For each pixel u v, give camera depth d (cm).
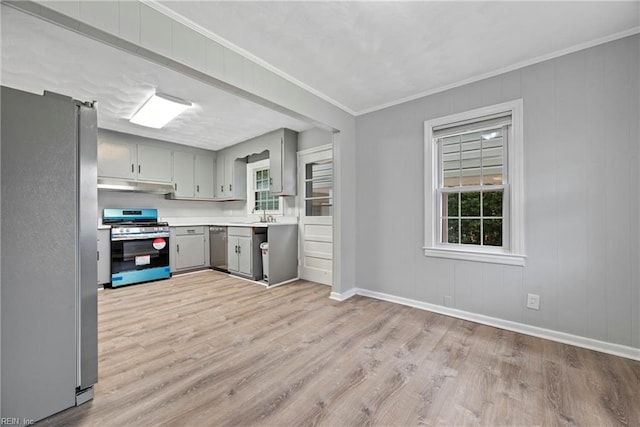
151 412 138
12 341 123
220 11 166
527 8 166
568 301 209
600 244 197
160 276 418
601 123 197
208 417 135
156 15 160
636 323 186
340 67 233
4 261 121
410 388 156
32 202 128
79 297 143
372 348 203
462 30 187
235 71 203
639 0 158
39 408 130
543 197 218
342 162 321
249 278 420
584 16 173
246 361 186
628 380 162
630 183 188
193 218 523
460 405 142
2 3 120
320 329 237
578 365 178
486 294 245
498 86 239
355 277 342
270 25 180
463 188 263
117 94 278
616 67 192
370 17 174
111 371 174
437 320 255
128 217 432
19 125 124
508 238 239
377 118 319
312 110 275
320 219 397
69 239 139
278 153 410
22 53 206
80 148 144
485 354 193
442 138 278
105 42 149
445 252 267
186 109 321
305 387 158
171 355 194
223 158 515
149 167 441
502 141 244
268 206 482
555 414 135
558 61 212
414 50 210
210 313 276
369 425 129
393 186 306
